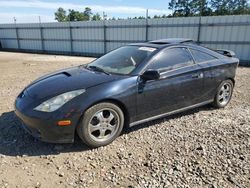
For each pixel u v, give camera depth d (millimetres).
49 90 3623
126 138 3957
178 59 4422
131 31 19266
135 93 3824
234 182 2887
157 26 17703
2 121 4609
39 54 24203
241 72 10805
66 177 3012
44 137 3432
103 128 3668
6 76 10102
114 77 3826
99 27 21078
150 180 2939
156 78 3764
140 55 4238
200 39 15836
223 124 4480
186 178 2965
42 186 2854
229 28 14539
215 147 3662
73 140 3508
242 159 3352
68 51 24109
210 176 2996
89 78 3836
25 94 3840
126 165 3248
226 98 5391
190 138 3955
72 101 3410
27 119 3449
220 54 5242
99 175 3051
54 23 24234
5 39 29766
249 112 5125
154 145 3748
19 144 3762
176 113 4617
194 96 4652
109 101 3645
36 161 3344
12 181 2936
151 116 4148
